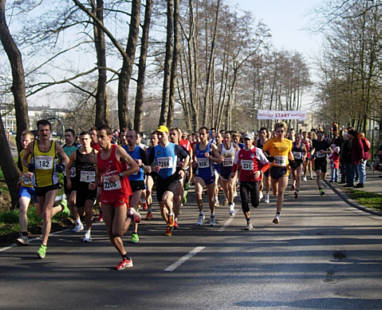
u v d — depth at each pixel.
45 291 4.82
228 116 41.81
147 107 34.78
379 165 13.69
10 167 11.28
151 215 9.97
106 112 17.36
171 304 4.39
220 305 4.35
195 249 6.82
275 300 4.48
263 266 5.78
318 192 14.85
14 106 11.95
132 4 14.25
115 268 5.69
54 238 7.82
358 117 27.05
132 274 5.46
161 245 7.14
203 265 5.86
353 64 20.73
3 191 14.77
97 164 5.71
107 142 5.62
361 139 15.34
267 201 12.40
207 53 35.84
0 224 8.97
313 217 9.80
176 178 8.14
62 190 14.68
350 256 6.25
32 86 13.38
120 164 5.63
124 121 14.63
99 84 16.56
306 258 6.17
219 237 7.75
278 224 8.97
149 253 6.58
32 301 4.50
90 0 14.63
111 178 5.52
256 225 8.91
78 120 17.81
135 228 7.39
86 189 7.82
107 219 5.69
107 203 5.65
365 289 4.79
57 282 5.15
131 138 8.04
